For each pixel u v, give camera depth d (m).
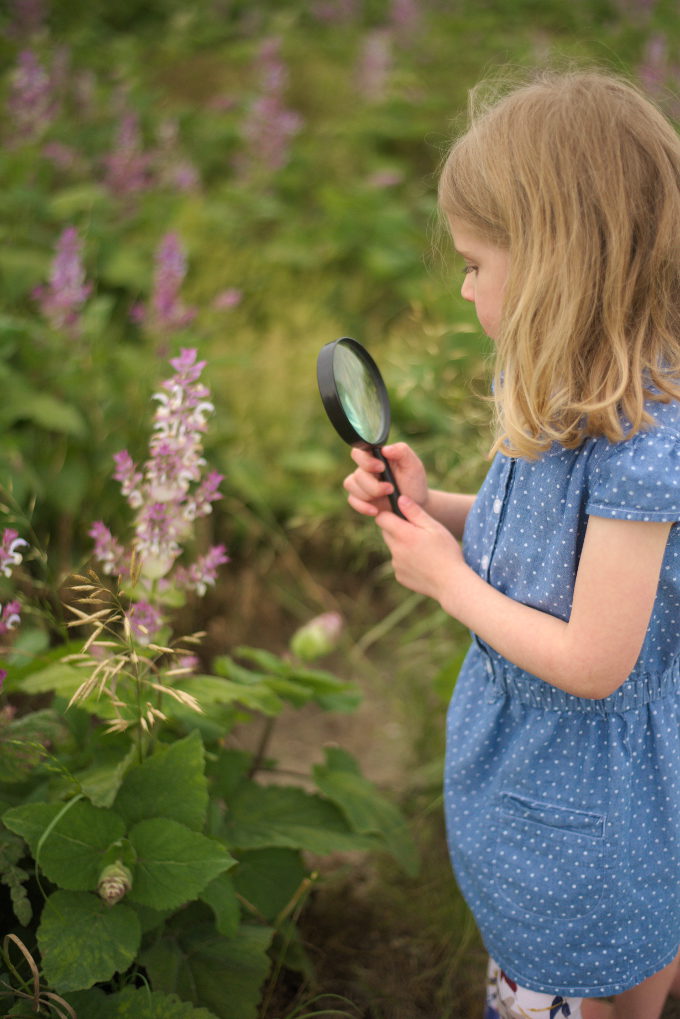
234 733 2.48
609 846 1.35
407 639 2.63
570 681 1.26
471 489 2.58
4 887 1.61
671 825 1.38
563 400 1.22
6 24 5.36
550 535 1.31
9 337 2.80
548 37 6.29
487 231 1.30
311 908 2.01
